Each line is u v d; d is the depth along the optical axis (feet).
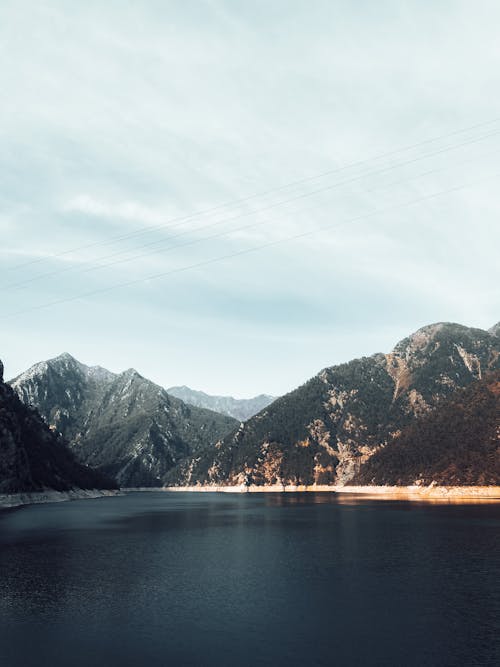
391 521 344.69
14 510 526.98
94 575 172.35
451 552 210.18
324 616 121.70
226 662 94.53
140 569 183.32
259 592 146.41
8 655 99.09
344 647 101.35
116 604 134.51
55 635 110.01
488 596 138.00
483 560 191.52
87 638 107.96
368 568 179.63
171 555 215.51
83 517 430.20
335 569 178.91
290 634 109.40
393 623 115.75
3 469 618.85
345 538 261.44
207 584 157.58
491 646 100.78
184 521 389.39
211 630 112.68
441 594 140.77
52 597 142.31
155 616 123.34
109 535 290.35
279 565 188.65
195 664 93.86
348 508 502.38
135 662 95.04
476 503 514.68
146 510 538.47
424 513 404.16
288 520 381.81
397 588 148.56
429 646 101.35
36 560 203.41
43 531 312.91
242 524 356.59
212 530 316.81
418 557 200.03
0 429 625.82
